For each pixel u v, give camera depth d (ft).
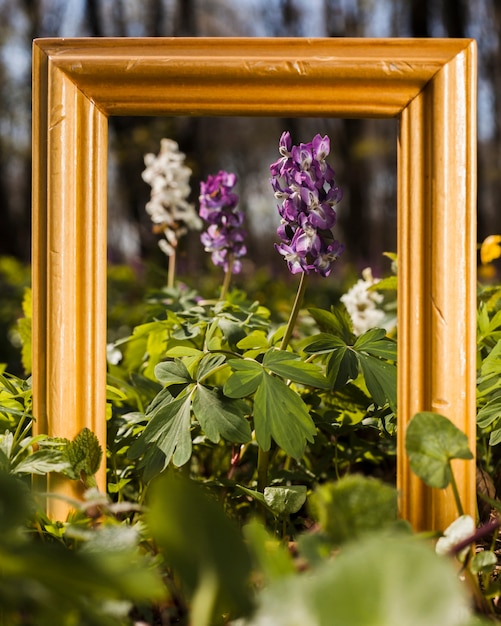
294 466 1.98
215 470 2.04
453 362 1.48
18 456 1.52
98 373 1.57
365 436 2.14
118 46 1.55
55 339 1.54
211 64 1.52
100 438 1.56
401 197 1.53
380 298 2.48
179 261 8.35
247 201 23.97
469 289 1.49
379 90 1.52
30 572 1.07
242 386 1.57
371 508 1.24
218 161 23.41
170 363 1.70
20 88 19.63
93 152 1.56
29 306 2.29
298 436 1.55
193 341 2.14
